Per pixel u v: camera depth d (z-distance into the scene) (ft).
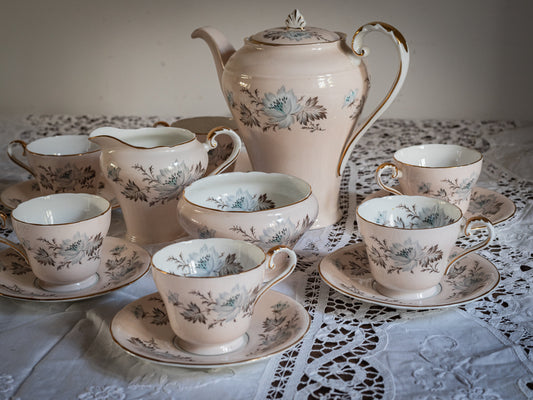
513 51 4.66
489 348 1.89
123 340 1.85
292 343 1.79
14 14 4.98
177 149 2.54
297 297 2.25
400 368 1.80
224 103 5.12
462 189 2.66
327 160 2.79
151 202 2.61
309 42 2.64
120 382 1.78
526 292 2.21
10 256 2.47
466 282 2.21
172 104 5.16
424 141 4.10
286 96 2.58
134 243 2.72
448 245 2.07
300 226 2.26
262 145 2.76
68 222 2.35
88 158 2.91
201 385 1.75
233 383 1.75
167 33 4.93
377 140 4.17
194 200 2.40
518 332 1.96
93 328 2.07
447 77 4.79
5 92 5.23
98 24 4.96
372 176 3.51
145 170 2.51
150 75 5.08
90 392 1.73
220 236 2.20
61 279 2.23
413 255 2.05
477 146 3.94
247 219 2.18
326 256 2.40
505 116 4.83
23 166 3.03
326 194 2.87
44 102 5.25
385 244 2.08
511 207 2.76
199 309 1.77
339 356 1.88
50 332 2.06
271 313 2.03
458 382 1.73
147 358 1.76
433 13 4.62
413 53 4.75
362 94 2.74
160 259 1.88
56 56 5.09
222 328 1.80
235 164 3.20
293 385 1.73
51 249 2.16
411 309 2.11
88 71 5.12
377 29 2.65
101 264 2.45
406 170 2.69
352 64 2.69
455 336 1.96
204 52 4.97
